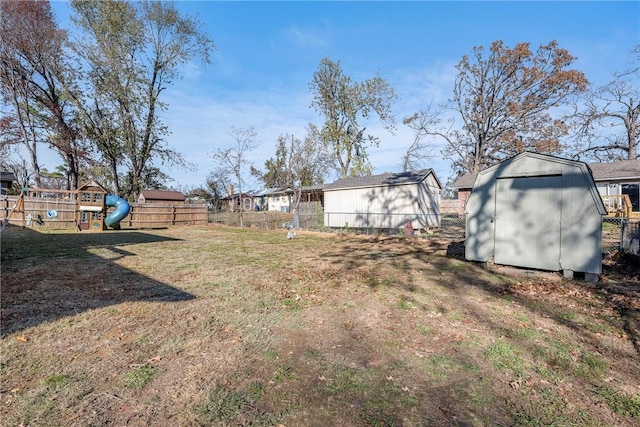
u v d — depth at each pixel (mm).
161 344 3133
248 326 3635
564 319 3898
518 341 3285
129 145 21922
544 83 22703
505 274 6297
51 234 13008
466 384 2510
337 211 19109
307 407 2203
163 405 2193
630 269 6293
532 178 6199
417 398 2322
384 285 5523
